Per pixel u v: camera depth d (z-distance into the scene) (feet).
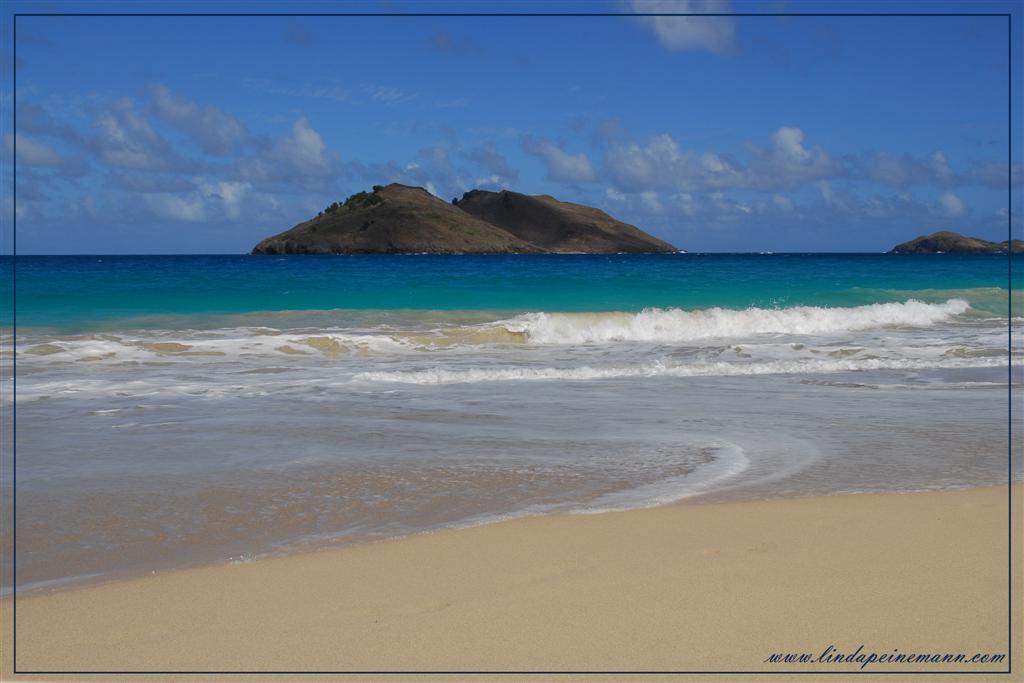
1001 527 15.97
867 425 26.32
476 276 111.55
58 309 63.67
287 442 23.56
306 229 597.52
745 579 13.26
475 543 15.19
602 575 13.47
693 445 23.52
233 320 56.13
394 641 11.13
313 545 15.24
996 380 35.58
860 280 107.34
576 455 22.29
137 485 19.11
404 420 26.78
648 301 76.79
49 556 14.61
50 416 26.96
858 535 15.44
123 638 11.25
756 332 55.36
